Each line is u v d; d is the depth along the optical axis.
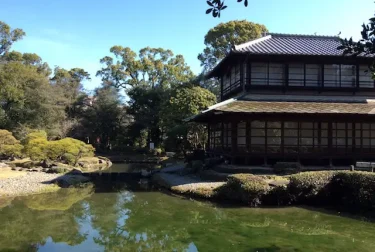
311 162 19.38
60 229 10.41
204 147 32.50
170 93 38.53
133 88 45.72
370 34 3.85
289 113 17.47
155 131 42.94
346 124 19.14
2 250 8.42
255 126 20.17
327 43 23.08
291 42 22.88
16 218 11.78
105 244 8.93
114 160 35.22
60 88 42.53
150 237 9.52
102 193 16.95
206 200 14.27
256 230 9.92
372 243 8.62
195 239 9.17
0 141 27.30
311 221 10.88
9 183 17.94
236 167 18.02
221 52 41.03
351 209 12.38
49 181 19.20
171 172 22.38
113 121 43.03
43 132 31.86
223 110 17.11
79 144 26.80
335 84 20.81
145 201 14.66
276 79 20.59
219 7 4.29
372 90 20.73
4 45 48.25
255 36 39.34
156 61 49.44
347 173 12.87
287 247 8.34
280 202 13.16
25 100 36.41
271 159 19.09
